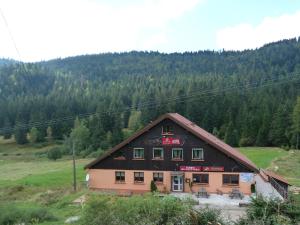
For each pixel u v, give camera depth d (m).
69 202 40.59
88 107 164.88
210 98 136.62
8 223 31.05
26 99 178.88
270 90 146.88
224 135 122.88
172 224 16.77
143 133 48.50
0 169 90.81
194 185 46.81
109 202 18.11
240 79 180.75
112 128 136.00
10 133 156.25
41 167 89.75
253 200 17.58
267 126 115.94
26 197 48.47
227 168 45.84
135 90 194.25
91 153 115.56
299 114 108.75
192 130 46.72
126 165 48.78
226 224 17.31
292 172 69.88
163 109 133.62
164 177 47.66
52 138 149.88
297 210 16.84
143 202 17.80
